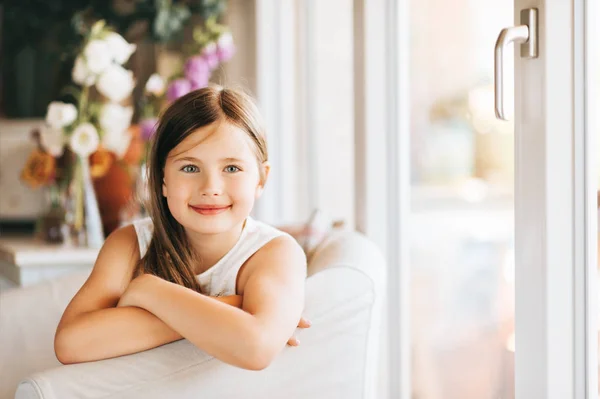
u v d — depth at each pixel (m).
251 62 2.72
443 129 1.76
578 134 1.22
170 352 1.09
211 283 1.25
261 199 2.64
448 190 1.77
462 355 1.72
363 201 1.95
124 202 2.51
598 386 1.23
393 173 1.95
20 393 1.04
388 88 1.95
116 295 1.25
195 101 1.19
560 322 1.23
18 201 2.77
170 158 1.18
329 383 1.22
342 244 1.50
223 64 2.74
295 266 1.20
